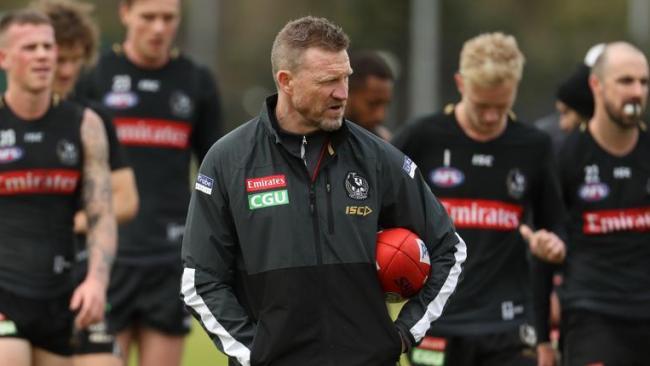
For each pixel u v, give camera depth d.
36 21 26.88
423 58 130.00
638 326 29.14
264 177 20.89
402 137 28.84
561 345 30.08
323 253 20.72
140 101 34.69
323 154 20.98
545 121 37.50
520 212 28.78
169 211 34.38
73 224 27.91
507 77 27.19
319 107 20.42
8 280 26.81
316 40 20.36
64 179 27.42
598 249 29.41
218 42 173.25
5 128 27.11
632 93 28.64
